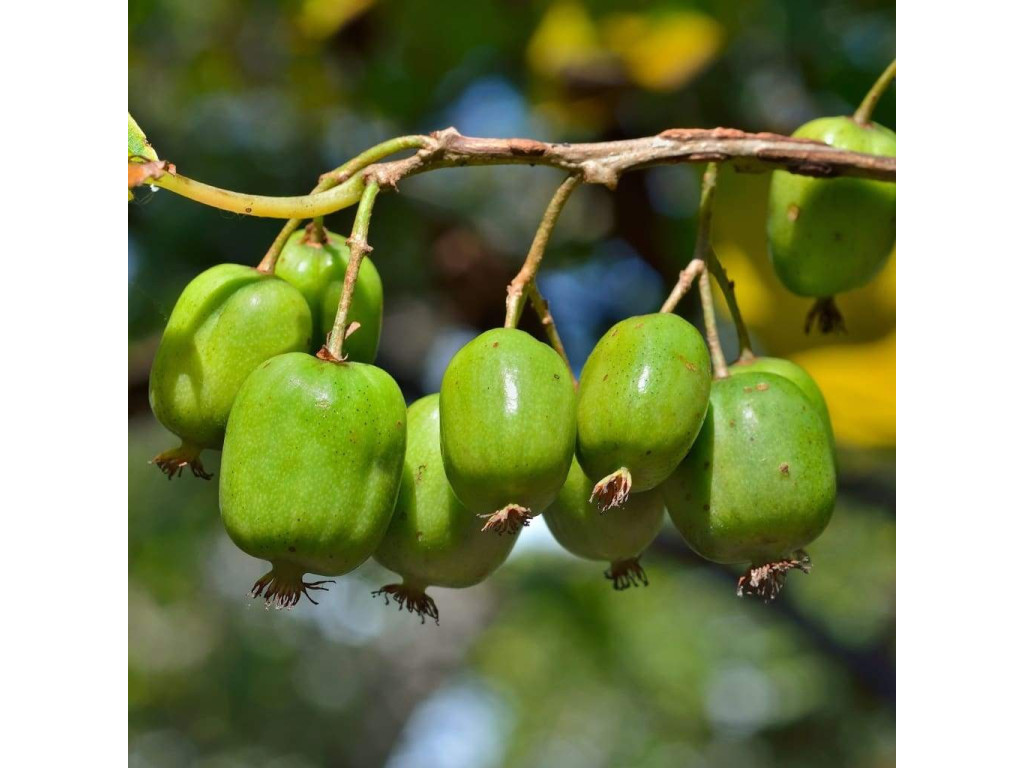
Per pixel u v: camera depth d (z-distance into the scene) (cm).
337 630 820
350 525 164
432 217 389
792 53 354
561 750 809
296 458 163
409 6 389
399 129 401
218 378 181
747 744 728
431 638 824
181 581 664
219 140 415
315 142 408
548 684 795
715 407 182
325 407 164
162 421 185
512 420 160
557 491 166
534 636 770
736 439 179
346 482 164
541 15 373
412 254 390
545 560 588
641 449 166
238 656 798
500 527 162
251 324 182
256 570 765
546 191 403
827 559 702
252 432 164
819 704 649
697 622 805
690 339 172
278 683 809
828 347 313
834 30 353
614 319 359
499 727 811
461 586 189
